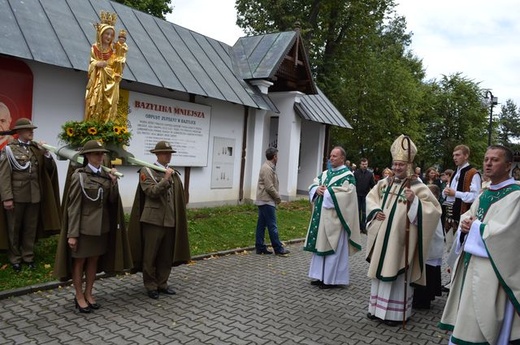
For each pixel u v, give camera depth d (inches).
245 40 605.6
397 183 215.9
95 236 197.6
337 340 186.4
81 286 200.5
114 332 179.6
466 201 266.1
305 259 342.6
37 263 253.1
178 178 235.5
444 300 258.1
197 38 533.0
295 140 601.3
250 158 538.0
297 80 607.2
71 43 335.6
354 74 1036.5
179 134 438.0
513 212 140.9
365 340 188.4
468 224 152.9
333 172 273.4
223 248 350.0
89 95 261.7
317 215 271.0
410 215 204.4
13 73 308.3
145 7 791.1
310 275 272.4
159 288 233.9
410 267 209.5
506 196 145.3
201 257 319.0
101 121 250.1
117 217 206.8
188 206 460.8
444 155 1523.1
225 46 579.5
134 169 399.2
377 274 206.5
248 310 216.5
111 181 203.0
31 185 244.5
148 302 218.7
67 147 231.1
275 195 344.2
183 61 454.9
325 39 970.7
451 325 159.6
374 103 1082.7
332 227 262.5
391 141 1092.5
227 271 290.7
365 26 986.7
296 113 597.0
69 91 343.0
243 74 531.8
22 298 212.7
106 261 208.5
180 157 441.7
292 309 223.3
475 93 1497.3
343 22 966.4
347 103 1008.2
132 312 203.5
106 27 262.8
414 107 1163.9
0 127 303.0
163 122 419.2
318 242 265.1
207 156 476.4
